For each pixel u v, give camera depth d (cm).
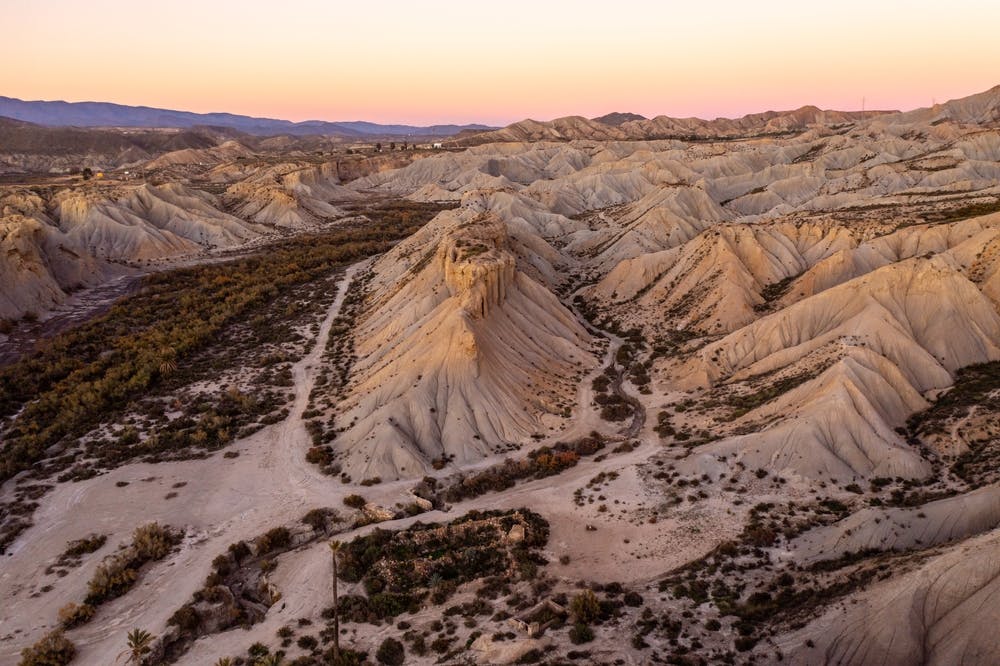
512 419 6969
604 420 7081
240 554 5144
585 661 3659
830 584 4034
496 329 8038
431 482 6031
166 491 5978
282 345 9712
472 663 3769
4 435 7175
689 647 3738
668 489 5606
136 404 7831
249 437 6975
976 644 3170
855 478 5400
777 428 5869
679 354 8531
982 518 4231
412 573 4734
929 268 7406
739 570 4456
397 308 9519
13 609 4550
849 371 6150
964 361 6844
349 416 7169
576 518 5375
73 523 5512
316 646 4072
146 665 4059
